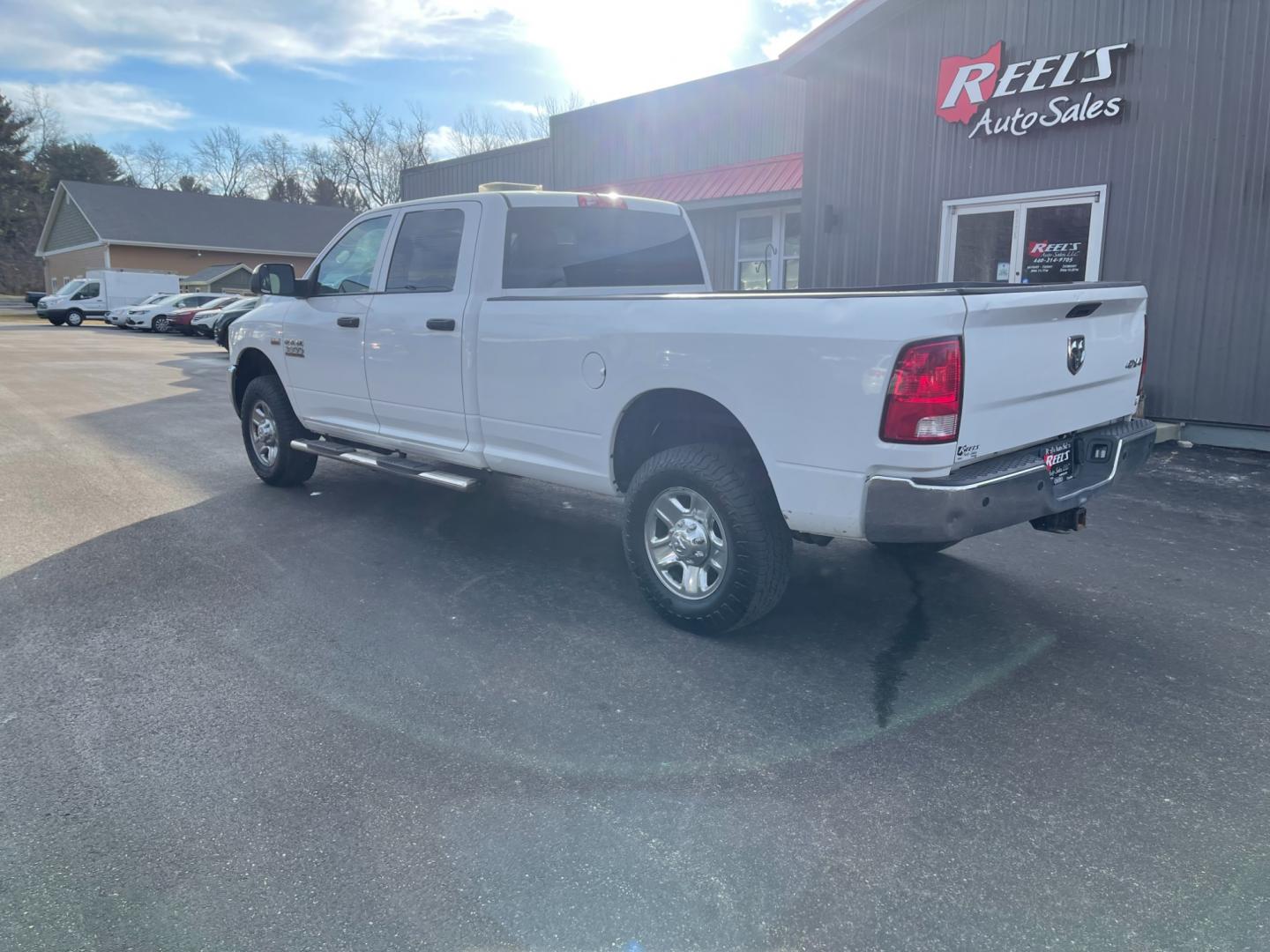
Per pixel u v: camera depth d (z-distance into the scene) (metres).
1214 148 8.62
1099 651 4.02
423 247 5.49
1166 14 8.73
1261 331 8.55
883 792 2.92
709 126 16.83
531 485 7.39
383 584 4.92
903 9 10.66
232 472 7.78
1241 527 6.00
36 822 2.76
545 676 3.77
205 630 4.25
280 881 2.50
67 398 12.90
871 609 4.54
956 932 2.30
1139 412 9.16
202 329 29.05
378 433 5.90
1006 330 3.46
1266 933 2.29
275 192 77.56
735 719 3.40
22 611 4.50
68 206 45.94
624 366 4.16
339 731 3.31
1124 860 2.57
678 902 2.41
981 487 3.37
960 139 10.42
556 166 20.11
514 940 2.28
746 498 3.85
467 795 2.91
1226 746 3.21
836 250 11.86
